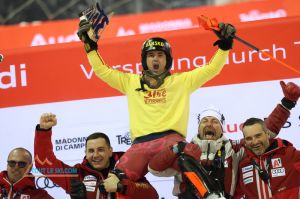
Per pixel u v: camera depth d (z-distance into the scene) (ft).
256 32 70.74
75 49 72.74
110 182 58.23
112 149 64.85
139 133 59.88
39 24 92.84
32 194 63.72
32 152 71.87
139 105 60.18
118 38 72.64
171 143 58.75
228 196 59.88
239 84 70.38
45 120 61.52
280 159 59.41
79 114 71.97
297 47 70.23
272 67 70.28
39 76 72.84
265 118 66.54
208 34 71.36
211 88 70.69
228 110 70.23
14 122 72.59
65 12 99.86
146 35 72.38
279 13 89.86
